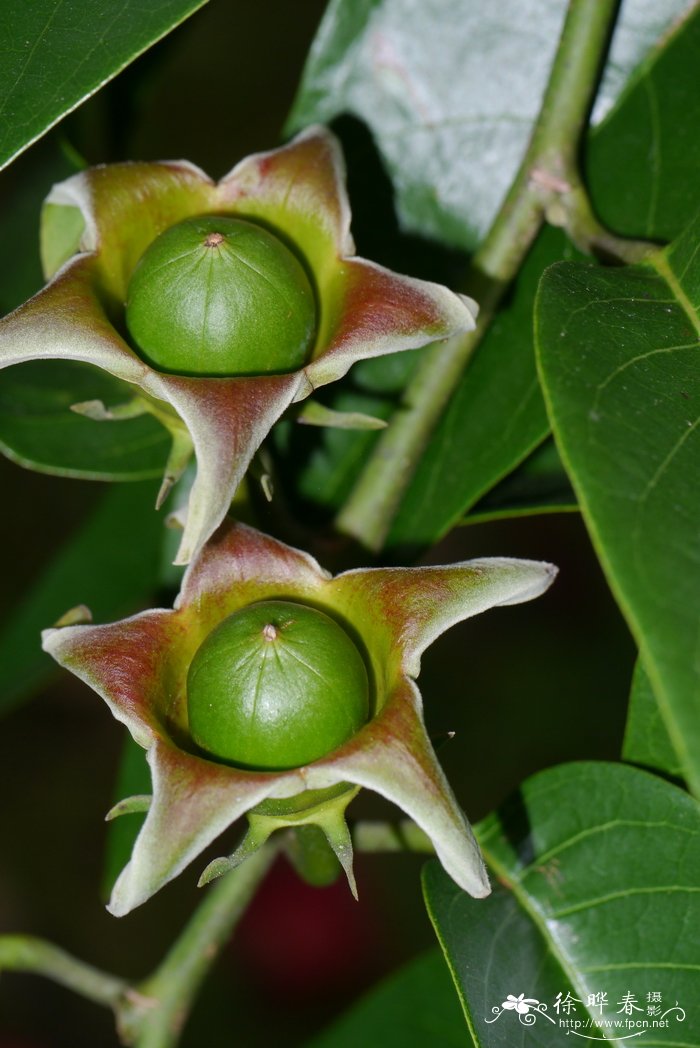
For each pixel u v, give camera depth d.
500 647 0.62
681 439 0.30
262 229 0.32
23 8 0.31
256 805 0.31
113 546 0.41
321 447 0.36
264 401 0.31
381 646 0.31
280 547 0.32
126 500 0.41
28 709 0.66
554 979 0.33
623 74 0.35
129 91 0.40
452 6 0.35
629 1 0.35
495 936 0.33
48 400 0.37
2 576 0.62
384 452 0.34
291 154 0.33
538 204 0.34
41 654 0.41
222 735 0.31
